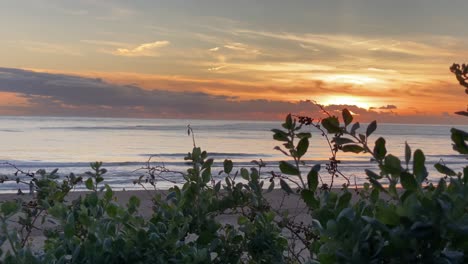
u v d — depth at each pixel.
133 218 2.26
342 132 1.53
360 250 1.33
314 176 1.60
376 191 1.81
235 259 2.87
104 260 2.11
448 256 1.24
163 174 24.48
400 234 1.25
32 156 50.22
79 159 46.72
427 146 82.25
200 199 2.84
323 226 1.57
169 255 2.19
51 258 2.08
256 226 2.94
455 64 1.31
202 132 135.88
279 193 11.38
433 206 1.24
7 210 2.15
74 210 2.58
